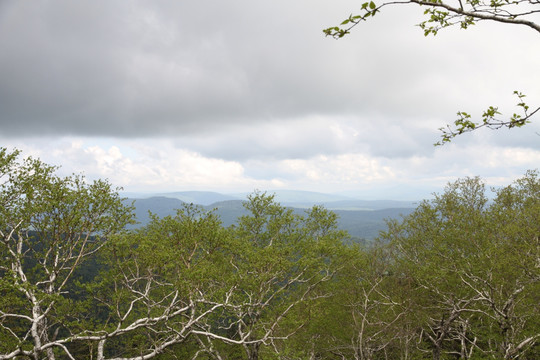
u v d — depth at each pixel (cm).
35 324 1454
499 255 2088
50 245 1602
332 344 2809
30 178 1661
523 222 2019
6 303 1531
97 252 1811
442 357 2739
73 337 1473
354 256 2559
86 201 1645
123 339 2311
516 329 2200
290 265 2072
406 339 2553
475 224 2400
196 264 1805
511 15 453
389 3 467
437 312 2745
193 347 2675
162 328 2092
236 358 2845
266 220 2738
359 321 2659
